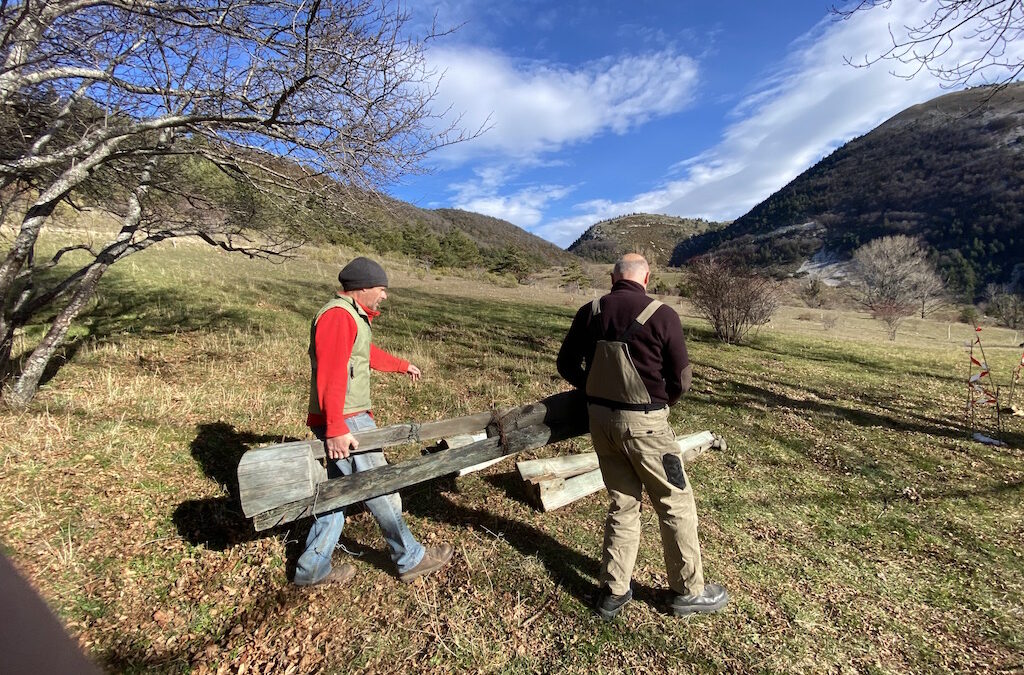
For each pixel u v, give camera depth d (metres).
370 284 2.46
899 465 4.68
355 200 4.04
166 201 5.11
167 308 8.25
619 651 2.22
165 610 2.23
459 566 2.72
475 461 2.53
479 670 2.07
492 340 9.35
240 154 3.84
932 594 2.85
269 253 5.21
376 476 2.31
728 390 7.00
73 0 2.99
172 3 3.14
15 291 7.55
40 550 2.40
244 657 2.04
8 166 3.04
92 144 3.37
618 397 2.27
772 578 2.87
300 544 2.79
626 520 2.41
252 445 3.84
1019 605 2.78
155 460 3.39
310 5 3.24
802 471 4.46
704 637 2.35
